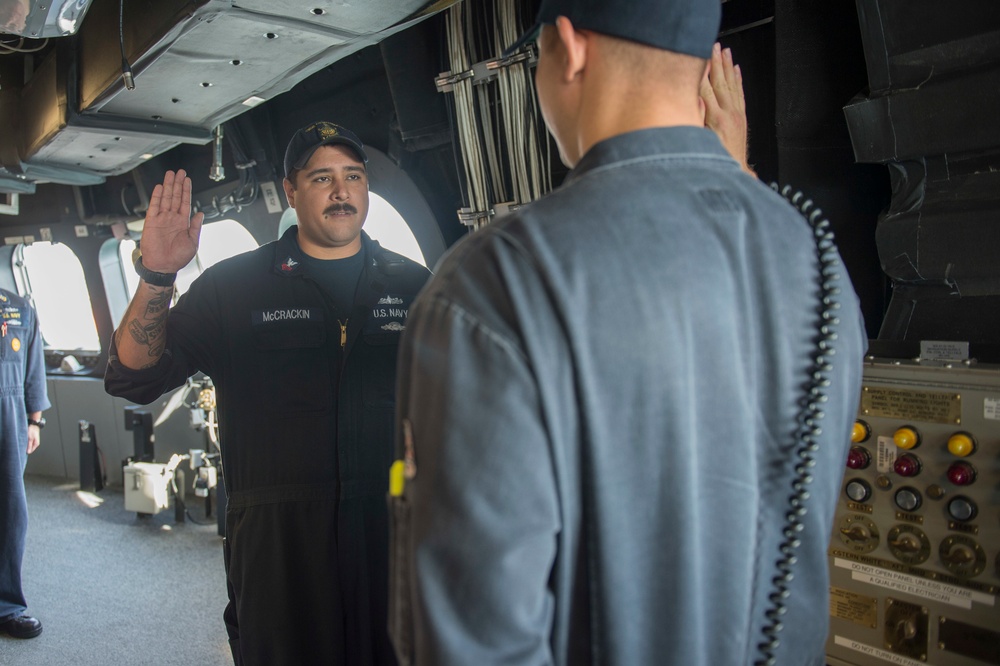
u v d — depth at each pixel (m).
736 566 0.81
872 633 1.47
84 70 2.75
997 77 1.27
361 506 1.91
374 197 4.00
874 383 1.43
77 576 3.94
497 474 0.68
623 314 0.72
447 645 0.69
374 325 1.99
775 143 2.02
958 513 1.32
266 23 1.99
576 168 0.84
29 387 3.59
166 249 1.76
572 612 0.78
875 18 1.39
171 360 1.93
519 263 0.72
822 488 0.86
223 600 3.59
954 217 1.41
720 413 0.78
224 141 4.27
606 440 0.72
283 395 1.91
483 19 2.45
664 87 0.83
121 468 5.59
